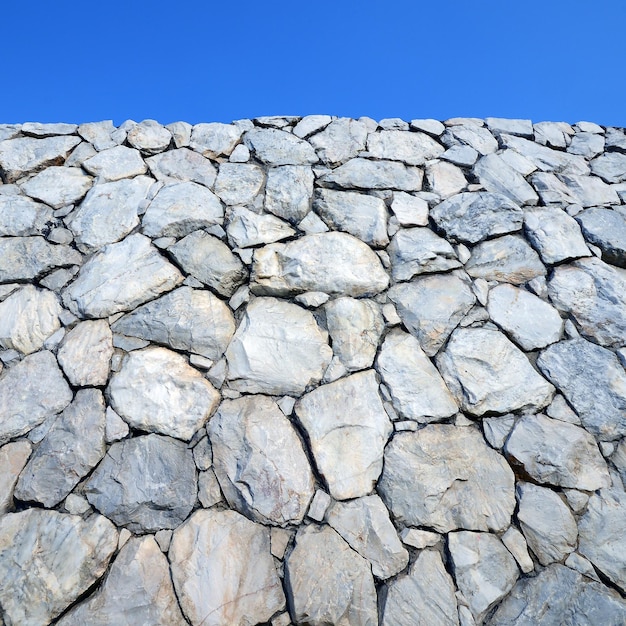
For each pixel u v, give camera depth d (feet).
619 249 9.37
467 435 7.61
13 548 6.56
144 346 7.98
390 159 10.36
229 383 7.80
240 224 9.14
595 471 7.42
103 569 6.51
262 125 10.74
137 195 9.54
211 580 6.52
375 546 6.79
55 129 10.48
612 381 8.06
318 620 6.36
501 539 6.95
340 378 7.88
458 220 9.55
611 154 11.21
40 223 9.23
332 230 9.26
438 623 6.39
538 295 8.83
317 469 7.22
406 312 8.52
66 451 7.16
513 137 11.16
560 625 6.44
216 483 7.11
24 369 7.83
